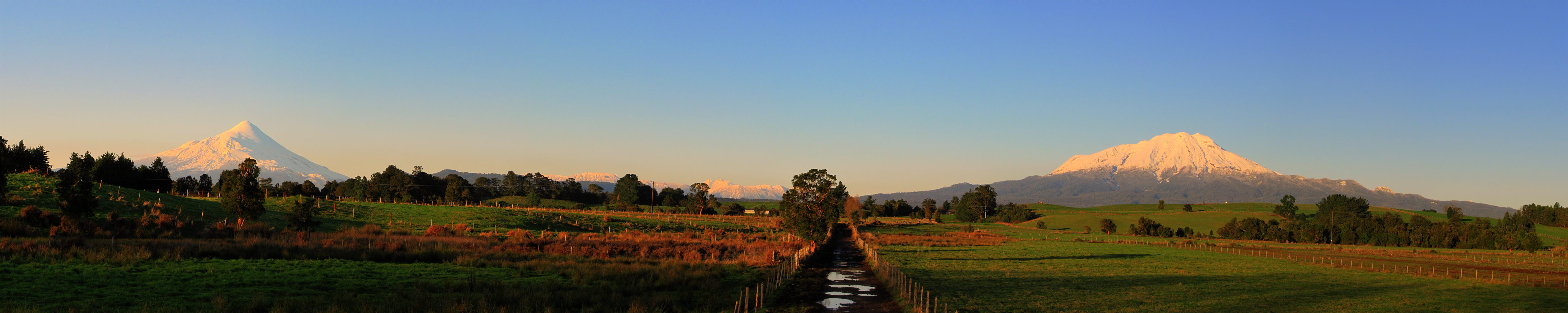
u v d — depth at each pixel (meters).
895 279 45.94
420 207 114.19
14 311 25.59
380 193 186.62
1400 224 142.00
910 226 195.88
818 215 75.56
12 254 40.41
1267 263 74.44
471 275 41.66
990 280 50.59
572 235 96.81
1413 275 60.88
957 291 43.47
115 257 41.53
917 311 34.16
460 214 109.25
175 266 40.31
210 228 67.38
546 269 45.88
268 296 32.16
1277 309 38.50
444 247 59.72
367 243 61.91
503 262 49.56
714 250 68.19
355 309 28.66
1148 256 85.94
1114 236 159.12
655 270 46.72
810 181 76.38
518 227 102.56
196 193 143.50
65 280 33.25
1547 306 41.56
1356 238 142.38
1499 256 100.06
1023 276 54.75
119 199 79.94
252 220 74.50
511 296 32.72
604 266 49.16
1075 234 170.12
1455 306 41.22
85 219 62.66
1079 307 38.03
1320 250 110.31
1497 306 41.22
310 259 47.03
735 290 40.31
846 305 37.34
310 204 73.00
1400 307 40.28
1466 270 70.44
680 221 142.50
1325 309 39.16
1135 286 48.69
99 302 28.52
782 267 51.88
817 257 72.81
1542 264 81.38
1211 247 116.38
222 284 34.69
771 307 35.84
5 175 66.38
